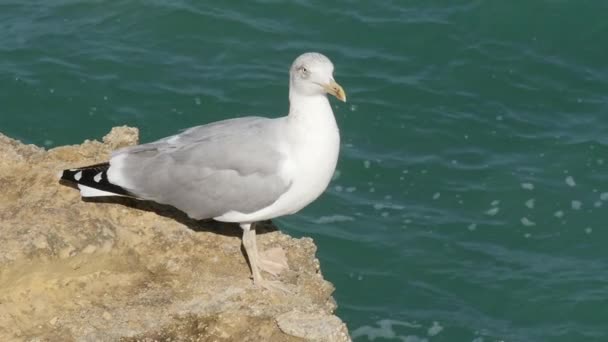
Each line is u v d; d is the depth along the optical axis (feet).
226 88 63.57
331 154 36.58
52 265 36.11
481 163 59.57
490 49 67.51
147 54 65.46
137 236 38.96
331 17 69.46
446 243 54.70
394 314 51.01
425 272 53.16
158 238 38.99
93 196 38.70
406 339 49.90
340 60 66.39
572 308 51.49
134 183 37.58
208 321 35.83
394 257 53.72
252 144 36.42
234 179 36.40
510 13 69.46
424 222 55.72
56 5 69.10
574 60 67.10
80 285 36.76
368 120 62.23
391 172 58.75
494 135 61.62
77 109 61.21
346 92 63.93
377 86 64.59
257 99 63.10
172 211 40.27
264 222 41.52
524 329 50.67
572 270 53.36
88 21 67.82
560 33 68.64
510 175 58.75
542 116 63.16
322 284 38.70
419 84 64.95
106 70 63.93
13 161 41.96
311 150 36.19
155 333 35.29
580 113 63.41
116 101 61.98
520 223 56.03
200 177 36.70
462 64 66.54
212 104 62.39
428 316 50.93
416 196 57.47
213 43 66.90
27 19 67.87
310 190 36.91
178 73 64.34
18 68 63.41
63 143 59.06
